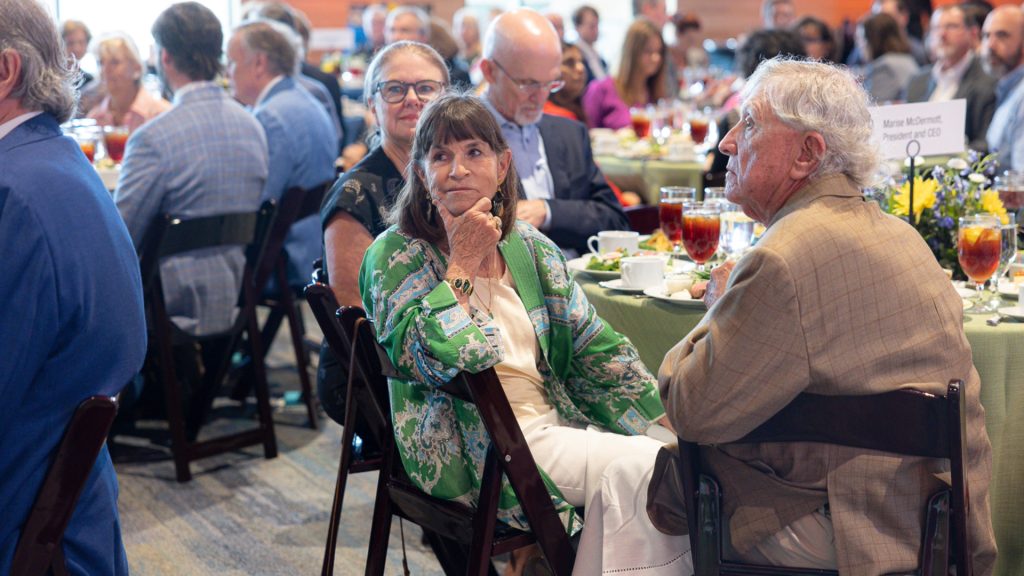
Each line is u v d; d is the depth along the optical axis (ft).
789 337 5.11
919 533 5.31
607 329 6.71
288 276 13.35
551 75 10.11
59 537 5.30
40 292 5.29
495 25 10.16
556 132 10.83
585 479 6.23
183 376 12.39
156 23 11.30
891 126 8.55
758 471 5.46
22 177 5.35
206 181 11.19
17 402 5.35
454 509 6.31
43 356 5.37
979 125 18.12
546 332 6.59
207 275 11.02
